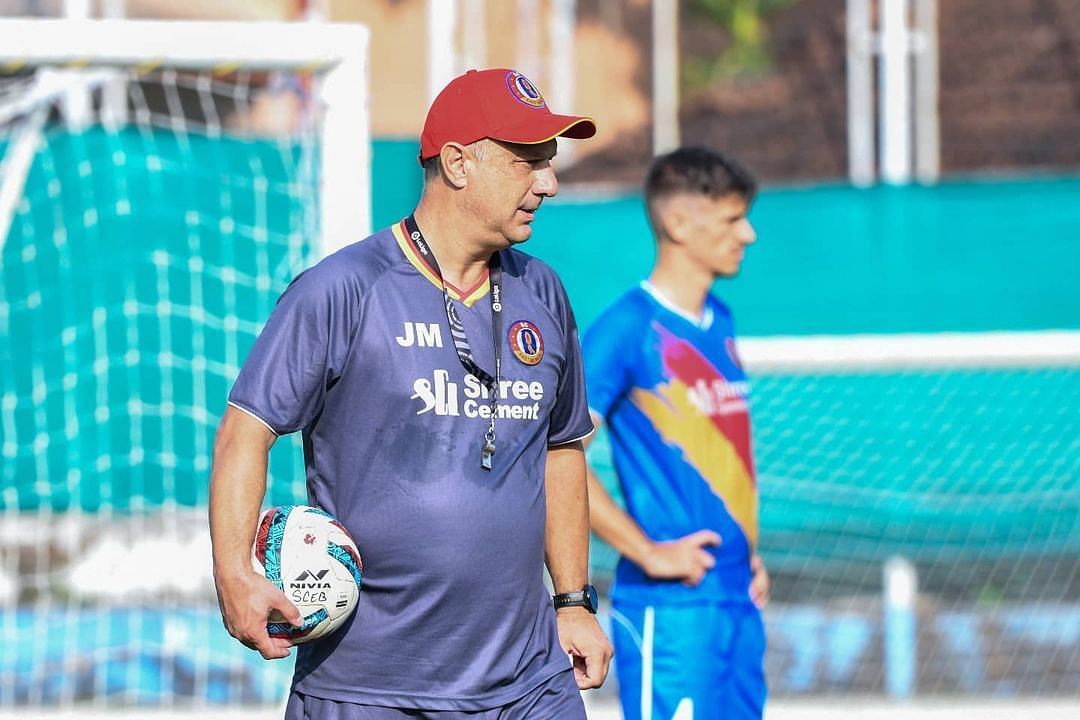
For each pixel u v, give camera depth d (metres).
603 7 66.94
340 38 16.36
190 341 26.52
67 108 27.72
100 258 26.42
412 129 59.75
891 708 21.98
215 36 16.09
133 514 26.83
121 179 26.39
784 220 29.98
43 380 26.50
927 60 42.91
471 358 10.91
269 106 29.80
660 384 15.24
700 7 66.81
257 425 10.55
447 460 10.80
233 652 25.88
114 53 15.86
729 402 15.60
